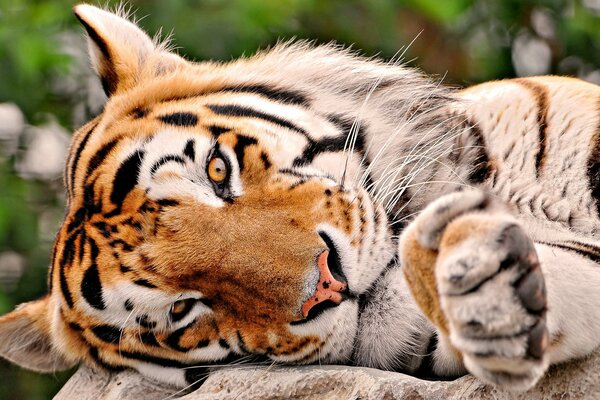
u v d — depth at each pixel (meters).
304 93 9.53
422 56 14.73
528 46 15.95
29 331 9.59
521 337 5.72
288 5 13.30
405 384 6.96
